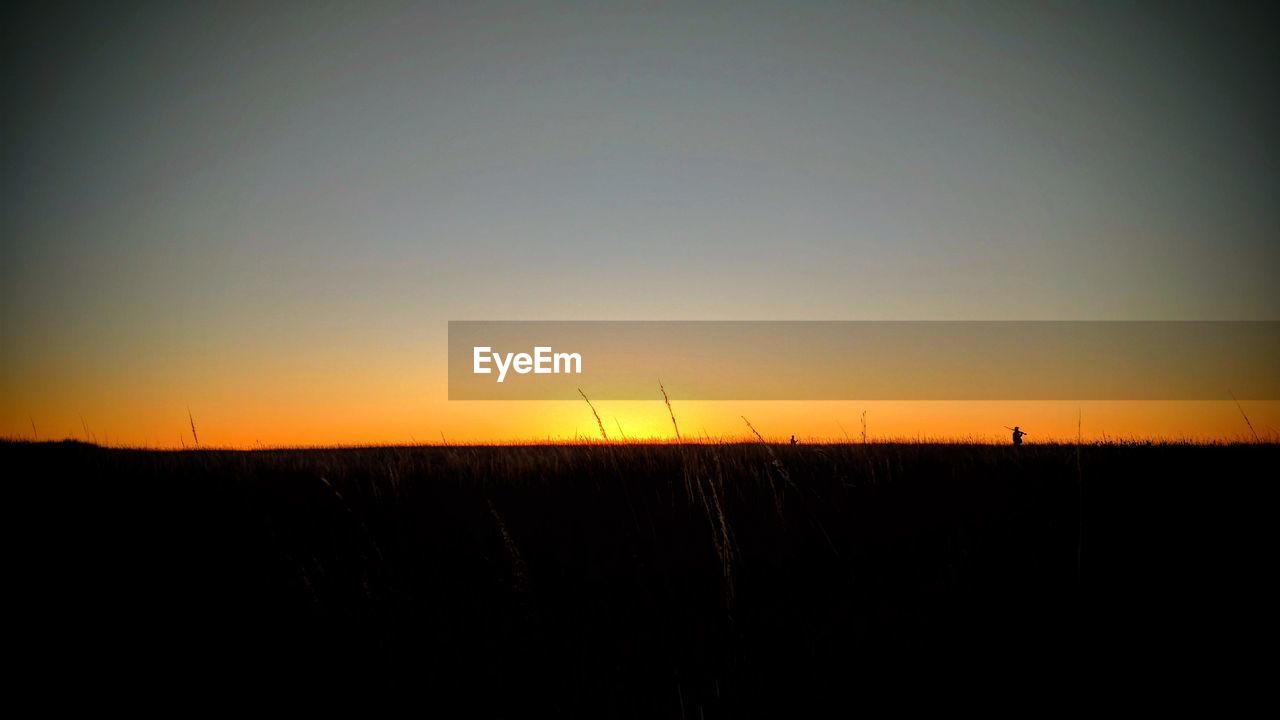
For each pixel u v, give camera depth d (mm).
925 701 2486
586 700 2604
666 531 4812
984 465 6965
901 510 5117
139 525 5324
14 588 3881
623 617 3344
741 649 2912
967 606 3217
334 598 3660
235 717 2582
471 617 3395
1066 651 2766
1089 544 3982
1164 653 2717
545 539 4785
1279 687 2471
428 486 6805
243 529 5195
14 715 2598
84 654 3092
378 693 2709
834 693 2559
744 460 6738
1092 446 8195
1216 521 4285
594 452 7938
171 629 3340
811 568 3924
